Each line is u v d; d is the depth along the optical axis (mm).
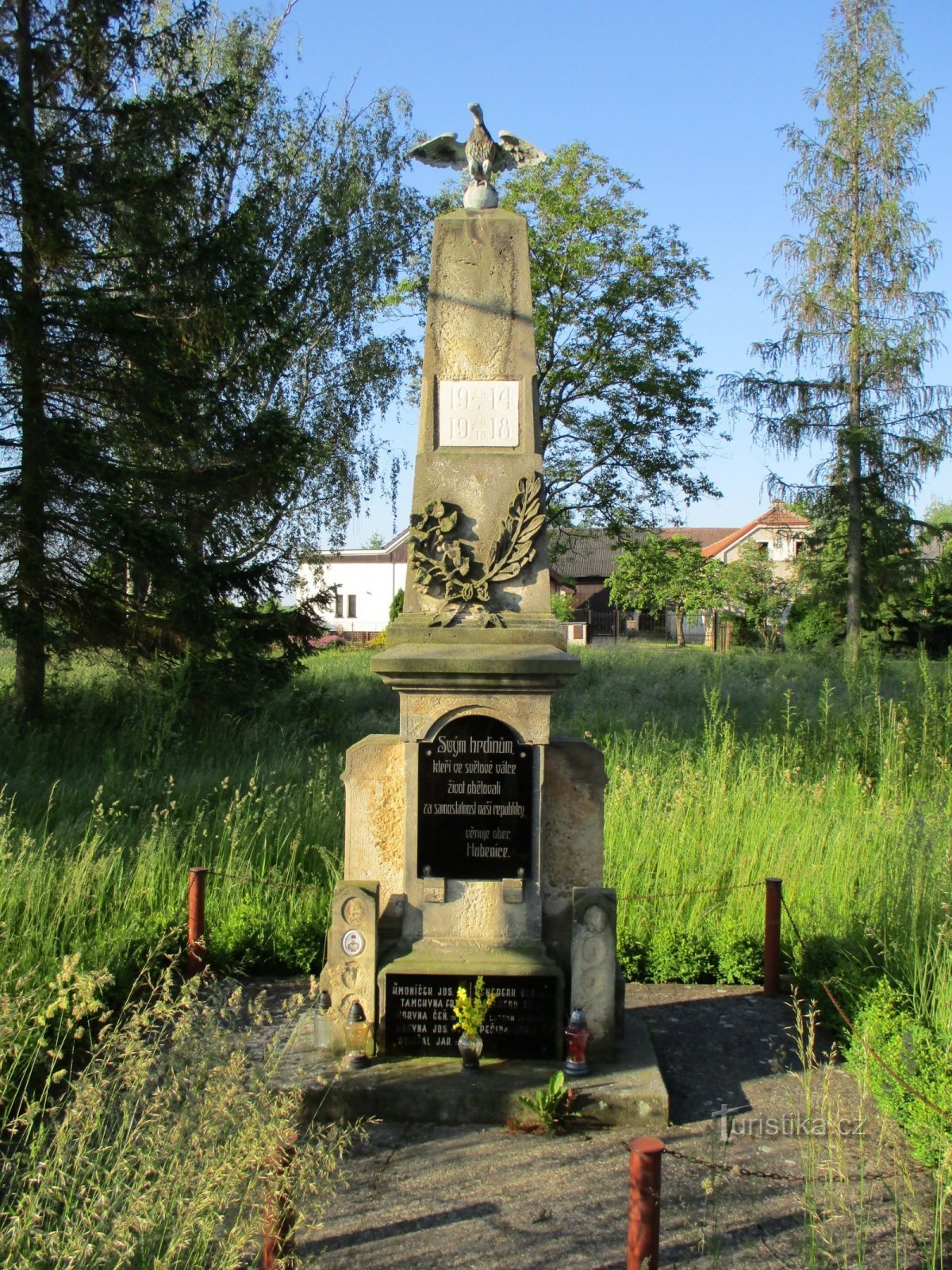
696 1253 4203
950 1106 4680
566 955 5914
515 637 5902
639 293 27797
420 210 22438
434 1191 4652
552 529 29453
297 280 15688
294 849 8719
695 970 7578
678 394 27516
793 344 22531
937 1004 5969
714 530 72812
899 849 8125
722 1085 5828
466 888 5871
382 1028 5734
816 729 13211
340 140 21906
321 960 7547
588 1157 4957
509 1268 4086
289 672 14547
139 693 13305
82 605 13016
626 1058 5727
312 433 20875
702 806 9492
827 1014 6672
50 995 5863
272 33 21750
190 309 13781
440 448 6148
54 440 12188
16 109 12141
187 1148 3822
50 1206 3693
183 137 14594
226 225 13938
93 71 13227
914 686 15688
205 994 6844
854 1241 4246
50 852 8109
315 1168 3984
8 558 12664
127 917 7488
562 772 5957
